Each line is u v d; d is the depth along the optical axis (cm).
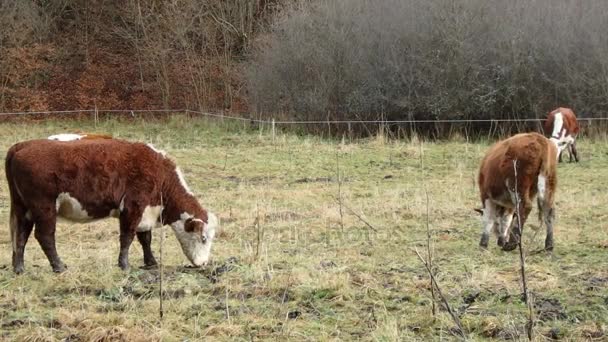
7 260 1016
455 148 2192
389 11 2619
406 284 844
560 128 1909
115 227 1268
